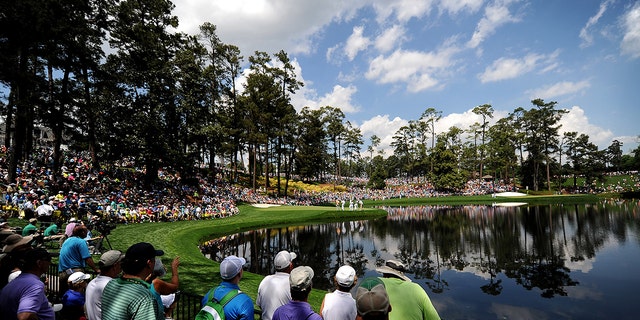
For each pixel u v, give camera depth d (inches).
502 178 3484.3
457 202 2258.9
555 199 2222.0
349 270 125.0
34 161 1034.1
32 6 622.8
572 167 3100.4
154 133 1229.1
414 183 3257.9
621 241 834.2
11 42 635.5
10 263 166.1
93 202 818.8
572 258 679.1
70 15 820.6
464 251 765.3
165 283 150.0
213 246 828.0
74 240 231.0
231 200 1625.2
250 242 894.4
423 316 118.4
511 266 628.7
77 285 187.2
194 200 1318.9
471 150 3248.0
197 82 1427.2
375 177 3144.7
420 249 796.6
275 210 1571.1
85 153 1456.7
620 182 3093.0
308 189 2748.5
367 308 88.2
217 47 1871.3
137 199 1056.2
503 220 1278.3
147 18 1359.5
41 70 1034.1
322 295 427.5
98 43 1002.7
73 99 999.6
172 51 1449.3
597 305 424.5
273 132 2132.1
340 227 1202.6
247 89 2043.6
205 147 1603.1
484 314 406.3
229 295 131.8
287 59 2222.0
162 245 653.3
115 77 1167.0
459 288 507.2
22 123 828.0
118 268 139.1
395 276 131.9
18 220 644.7
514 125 3038.9
